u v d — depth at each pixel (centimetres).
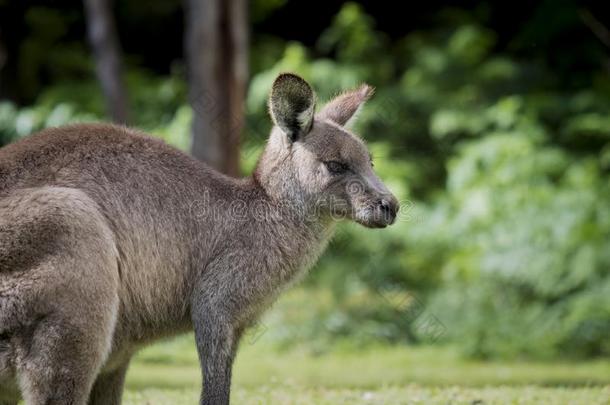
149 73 2656
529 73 2470
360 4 2719
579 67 2559
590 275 1900
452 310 1927
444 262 2012
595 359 1795
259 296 873
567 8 2523
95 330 770
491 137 2122
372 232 2030
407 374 1561
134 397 1109
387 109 2273
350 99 991
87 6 2066
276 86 895
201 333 848
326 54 2647
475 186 2064
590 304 1853
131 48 2756
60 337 754
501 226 1977
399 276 2017
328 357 1791
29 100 2580
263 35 2627
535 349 1817
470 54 2398
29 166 816
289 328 1891
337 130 918
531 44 2584
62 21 2581
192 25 1753
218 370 845
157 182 853
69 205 775
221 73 1744
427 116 2291
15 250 759
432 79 2362
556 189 2055
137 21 2703
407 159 2259
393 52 2538
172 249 850
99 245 780
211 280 856
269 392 1155
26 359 755
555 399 1095
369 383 1404
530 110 2269
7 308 752
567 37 2586
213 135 1731
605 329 1839
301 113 898
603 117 2277
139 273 835
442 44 2486
